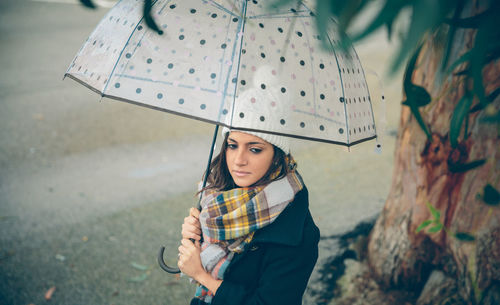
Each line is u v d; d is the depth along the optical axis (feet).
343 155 17.47
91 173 16.51
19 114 21.61
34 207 13.97
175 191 15.20
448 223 8.01
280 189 4.80
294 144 18.83
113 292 10.29
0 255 11.49
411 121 8.42
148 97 4.10
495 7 3.13
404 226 8.89
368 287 9.43
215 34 4.22
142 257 11.55
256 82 4.07
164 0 4.51
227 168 5.36
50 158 17.62
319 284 9.68
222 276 5.02
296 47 4.33
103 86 4.27
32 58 29.86
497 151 6.97
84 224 13.05
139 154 18.24
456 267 8.10
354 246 10.69
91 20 39.68
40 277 10.72
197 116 3.96
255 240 4.81
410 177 8.62
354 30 2.65
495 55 3.99
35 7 42.93
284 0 3.03
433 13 2.51
